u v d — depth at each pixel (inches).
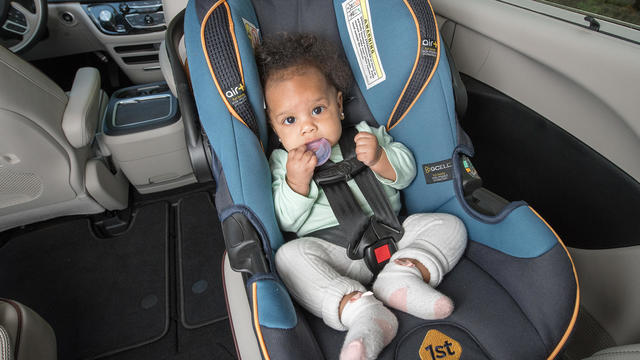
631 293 41.0
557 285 33.4
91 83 63.0
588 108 42.4
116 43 75.5
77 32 74.6
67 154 58.1
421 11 39.6
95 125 61.1
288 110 41.1
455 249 39.2
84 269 64.6
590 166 43.9
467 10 51.2
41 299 60.7
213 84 36.7
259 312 30.8
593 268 45.3
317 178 44.6
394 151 44.2
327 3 45.1
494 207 41.0
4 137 50.4
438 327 34.9
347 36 45.2
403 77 42.2
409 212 49.4
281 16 45.3
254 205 37.4
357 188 46.1
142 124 63.0
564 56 41.7
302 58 41.2
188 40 37.0
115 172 72.1
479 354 33.1
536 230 35.6
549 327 32.9
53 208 63.6
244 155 37.6
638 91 36.7
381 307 33.5
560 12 43.3
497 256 38.4
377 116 47.9
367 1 42.0
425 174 44.3
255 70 39.1
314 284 36.1
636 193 39.8
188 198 75.9
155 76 85.1
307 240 40.8
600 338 44.9
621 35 38.4
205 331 56.0
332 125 42.6
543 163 50.1
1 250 67.5
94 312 58.8
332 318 34.5
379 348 30.4
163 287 61.7
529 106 49.3
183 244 67.9
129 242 68.4
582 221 46.9
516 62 48.6
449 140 41.4
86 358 53.6
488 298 36.7
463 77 56.9
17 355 40.6
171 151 66.7
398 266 36.9
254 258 35.7
